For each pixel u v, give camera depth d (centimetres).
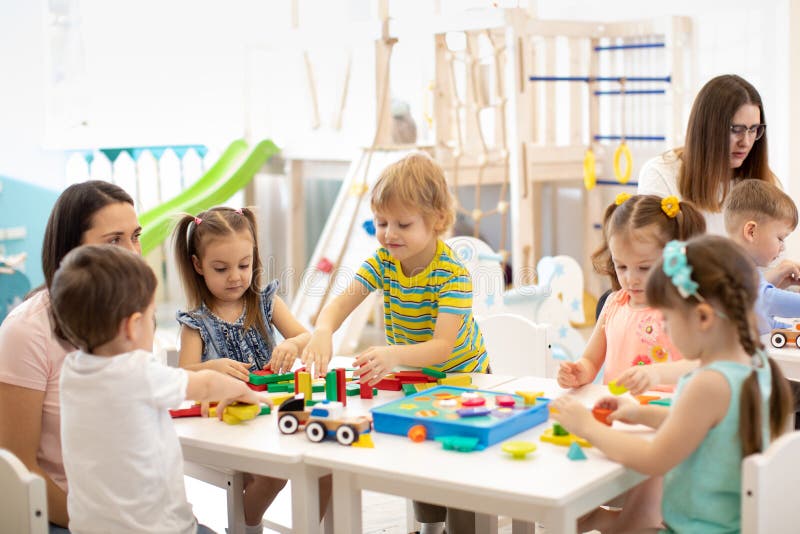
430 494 135
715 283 132
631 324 186
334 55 469
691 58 432
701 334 136
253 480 195
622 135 443
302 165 492
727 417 133
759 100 236
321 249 423
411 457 138
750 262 137
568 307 344
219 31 520
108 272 139
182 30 512
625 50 466
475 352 199
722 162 233
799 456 133
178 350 202
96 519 142
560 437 144
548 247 522
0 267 436
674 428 133
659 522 165
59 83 484
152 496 142
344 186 427
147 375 141
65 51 484
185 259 191
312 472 145
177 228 190
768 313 212
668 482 143
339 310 195
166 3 507
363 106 456
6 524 138
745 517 129
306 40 445
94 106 493
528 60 433
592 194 483
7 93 464
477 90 399
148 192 495
